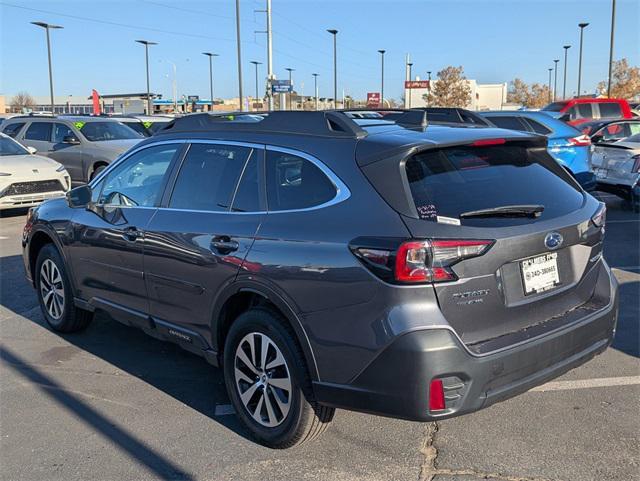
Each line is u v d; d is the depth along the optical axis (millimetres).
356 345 2975
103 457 3508
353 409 3072
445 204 3037
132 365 4836
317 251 3139
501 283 3049
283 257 3275
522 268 3145
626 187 10930
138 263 4305
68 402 4199
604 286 3654
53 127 15000
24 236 5723
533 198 3348
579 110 19922
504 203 3199
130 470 3375
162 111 66312
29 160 11828
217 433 3754
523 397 4121
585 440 3562
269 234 3410
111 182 4828
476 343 2980
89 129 14602
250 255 3447
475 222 3012
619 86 53344
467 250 2912
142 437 3721
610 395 4125
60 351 5137
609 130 16000
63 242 5133
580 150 10836
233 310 3775
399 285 2852
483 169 3352
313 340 3150
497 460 3377
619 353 4832
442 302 2875
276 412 3471
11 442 3682
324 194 3289
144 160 4574
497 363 2934
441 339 2828
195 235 3834
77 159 14328
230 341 3672
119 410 4078
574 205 3496
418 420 2889
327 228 3156
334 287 3045
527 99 72812
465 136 3354
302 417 3316
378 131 3416
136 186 4551
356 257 2986
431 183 3107
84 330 5617
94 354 5070
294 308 3217
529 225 3143
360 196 3125
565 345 3229
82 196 4906
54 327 5527
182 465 3412
